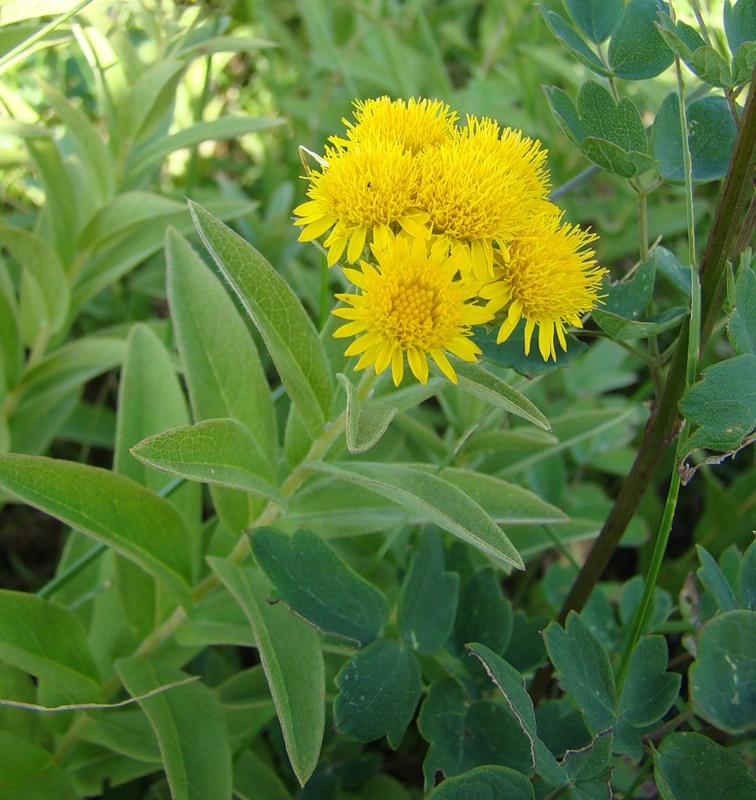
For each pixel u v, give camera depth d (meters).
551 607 0.22
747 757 0.13
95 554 0.17
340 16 0.36
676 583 0.23
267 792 0.17
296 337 0.13
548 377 0.28
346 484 0.15
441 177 0.12
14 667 0.17
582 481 0.27
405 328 0.11
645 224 0.14
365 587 0.14
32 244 0.19
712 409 0.12
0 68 0.17
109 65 0.21
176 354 0.24
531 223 0.12
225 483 0.12
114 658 0.18
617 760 0.15
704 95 0.15
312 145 0.31
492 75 0.34
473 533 0.12
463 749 0.14
